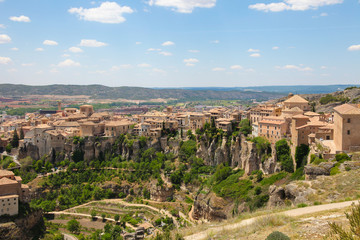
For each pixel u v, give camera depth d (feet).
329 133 481.87
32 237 520.83
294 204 326.85
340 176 334.65
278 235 143.84
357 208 139.74
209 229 205.05
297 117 533.14
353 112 399.24
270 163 577.02
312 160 445.37
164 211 638.94
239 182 586.45
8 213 501.97
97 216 634.02
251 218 217.97
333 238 140.15
